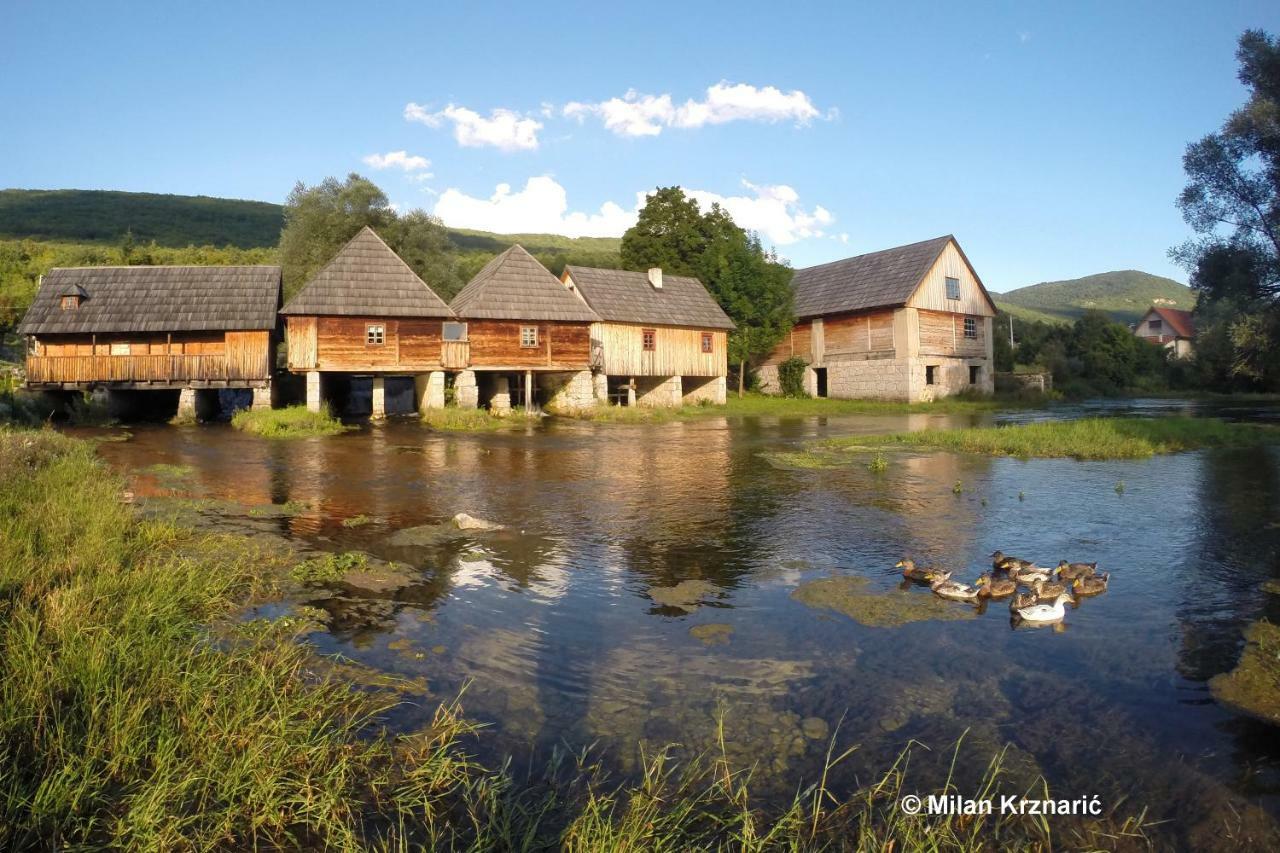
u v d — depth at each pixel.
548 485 14.89
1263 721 5.15
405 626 6.86
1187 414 34.44
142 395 33.78
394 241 47.44
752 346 44.91
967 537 10.47
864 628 6.93
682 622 7.07
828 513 12.11
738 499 13.36
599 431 26.88
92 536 8.22
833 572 8.76
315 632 6.64
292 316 28.91
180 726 4.54
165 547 9.04
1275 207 31.84
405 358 30.48
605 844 3.67
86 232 90.81
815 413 37.09
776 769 4.57
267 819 3.95
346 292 29.91
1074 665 6.09
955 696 5.55
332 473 16.39
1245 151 32.66
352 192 46.44
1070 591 7.96
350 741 4.72
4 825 3.57
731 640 6.63
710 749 4.78
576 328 33.94
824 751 4.77
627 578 8.48
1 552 7.18
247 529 10.64
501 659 6.16
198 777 4.08
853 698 5.51
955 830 3.99
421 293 30.89
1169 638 6.68
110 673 4.89
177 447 20.97
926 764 4.63
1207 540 10.20
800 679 5.83
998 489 14.23
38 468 12.58
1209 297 34.91
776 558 9.38
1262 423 27.75
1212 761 4.66
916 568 8.51
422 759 4.57
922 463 17.84
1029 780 4.46
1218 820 4.07
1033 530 10.86
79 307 30.56
